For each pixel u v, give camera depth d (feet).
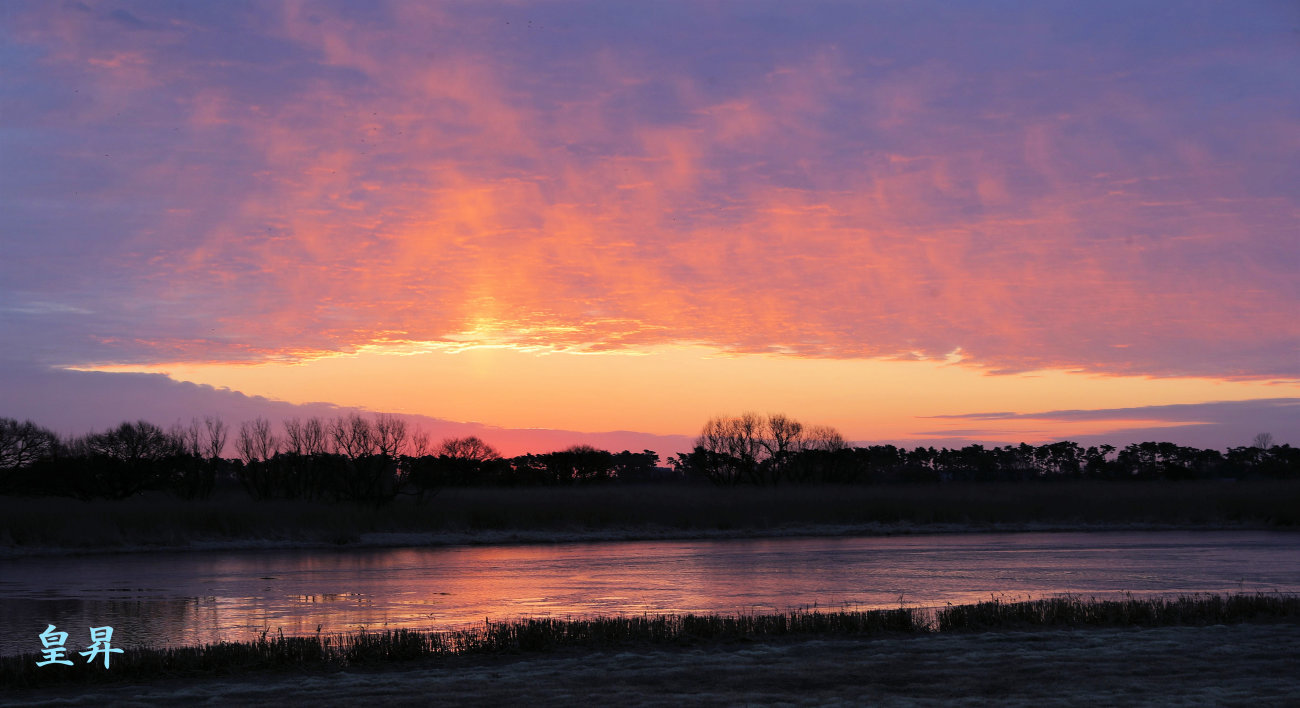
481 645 63.87
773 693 46.85
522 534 192.54
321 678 53.67
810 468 383.45
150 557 155.43
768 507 229.45
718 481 383.24
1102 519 226.79
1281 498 242.78
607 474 433.07
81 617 91.25
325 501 238.07
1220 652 56.18
